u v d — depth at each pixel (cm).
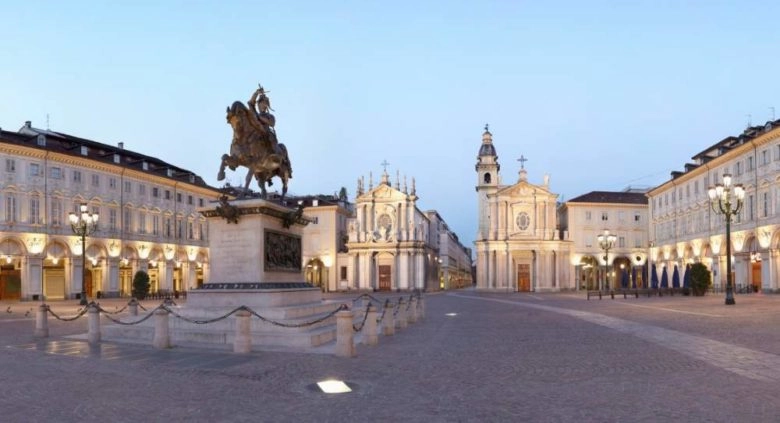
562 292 9444
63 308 4438
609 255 10131
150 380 1303
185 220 8638
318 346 1833
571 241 10162
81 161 6788
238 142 2298
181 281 8619
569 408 1038
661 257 9175
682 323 2578
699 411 1002
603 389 1191
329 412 1017
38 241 6284
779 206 5647
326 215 10919
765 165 5900
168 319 1884
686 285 5841
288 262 2306
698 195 7688
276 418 980
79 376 1352
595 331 2364
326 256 10850
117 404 1077
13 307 4784
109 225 7200
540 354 1700
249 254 2119
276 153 2328
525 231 10188
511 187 10269
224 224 2159
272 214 2177
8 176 6075
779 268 5725
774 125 5744
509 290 10056
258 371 1411
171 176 8369
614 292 6097
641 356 1622
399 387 1224
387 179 10906
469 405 1065
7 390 1198
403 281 10575
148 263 7862
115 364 1521
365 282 10600
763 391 1144
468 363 1539
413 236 10656
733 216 6594
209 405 1070
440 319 3228
